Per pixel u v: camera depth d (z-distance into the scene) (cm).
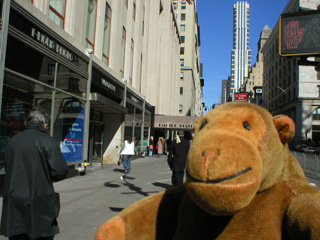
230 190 117
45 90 808
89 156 1355
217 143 128
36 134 285
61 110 904
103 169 1286
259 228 135
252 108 155
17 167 271
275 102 6888
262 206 139
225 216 145
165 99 3130
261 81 11206
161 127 2512
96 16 1255
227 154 122
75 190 783
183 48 6241
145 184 902
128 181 956
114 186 855
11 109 671
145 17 2162
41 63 782
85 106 1060
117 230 172
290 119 149
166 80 3158
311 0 4744
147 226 176
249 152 125
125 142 1165
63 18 973
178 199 180
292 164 153
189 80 5966
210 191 119
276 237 132
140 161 1770
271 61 7331
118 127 1561
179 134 707
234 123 142
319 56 552
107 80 1284
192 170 127
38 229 262
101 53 1271
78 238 422
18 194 264
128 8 1714
